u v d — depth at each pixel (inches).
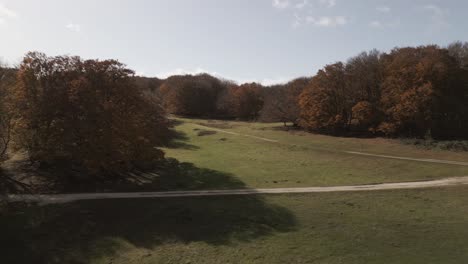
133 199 1157.1
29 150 1285.7
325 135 2746.1
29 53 1283.2
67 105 1261.1
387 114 2487.7
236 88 4985.2
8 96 1246.3
